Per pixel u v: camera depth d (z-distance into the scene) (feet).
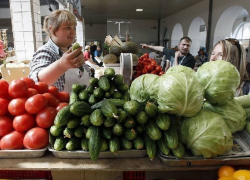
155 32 55.72
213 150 3.43
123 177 4.08
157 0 31.94
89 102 3.92
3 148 3.66
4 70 9.78
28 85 4.41
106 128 3.47
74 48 5.38
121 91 4.22
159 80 3.78
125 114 3.40
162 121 3.38
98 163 3.58
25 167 3.47
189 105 3.40
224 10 25.84
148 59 9.30
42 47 6.75
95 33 68.03
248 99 4.48
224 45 6.15
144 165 3.57
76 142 3.60
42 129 3.78
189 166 3.58
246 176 3.29
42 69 5.74
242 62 6.14
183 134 3.61
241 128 4.09
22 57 12.07
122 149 3.59
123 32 54.70
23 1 11.46
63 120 3.44
